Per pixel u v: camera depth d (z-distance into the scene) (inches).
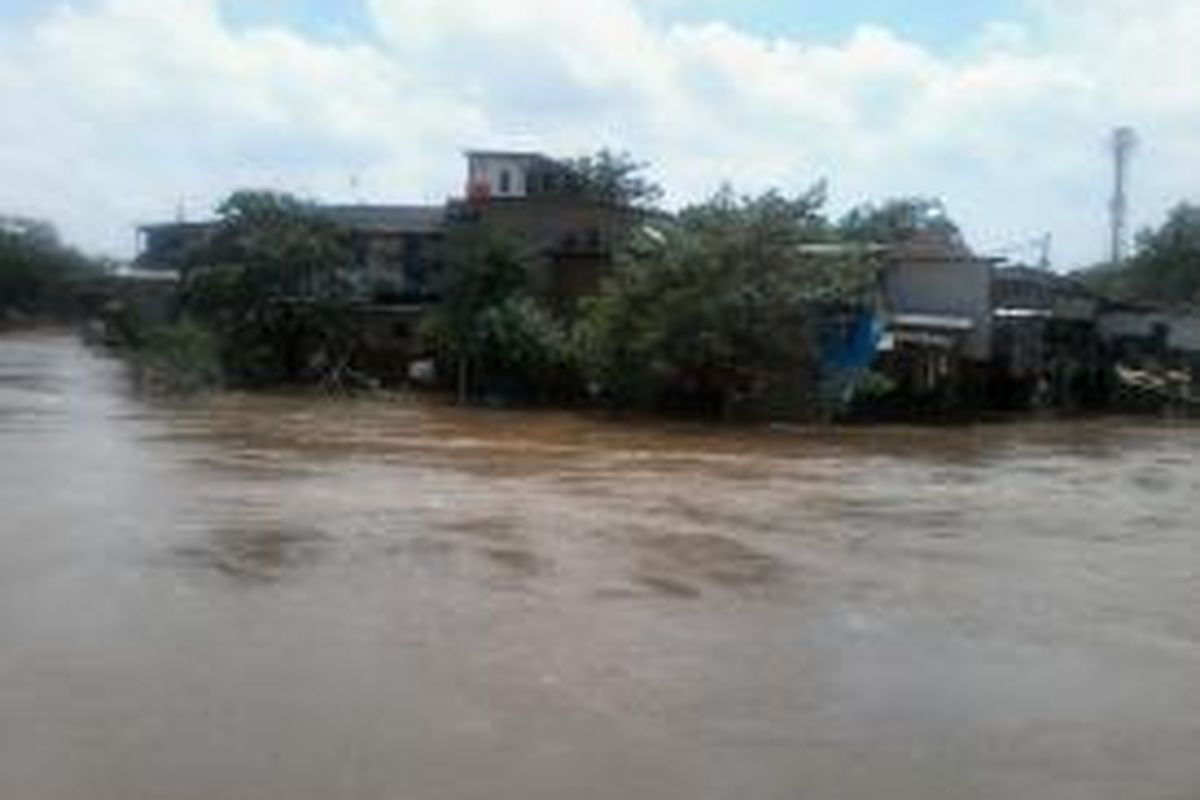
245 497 1136.8
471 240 2300.7
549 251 2369.6
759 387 2030.0
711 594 835.4
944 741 585.6
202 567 863.1
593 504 1156.5
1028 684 670.5
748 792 523.5
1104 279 3612.2
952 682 669.9
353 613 761.6
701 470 1406.3
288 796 505.4
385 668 660.1
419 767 535.8
